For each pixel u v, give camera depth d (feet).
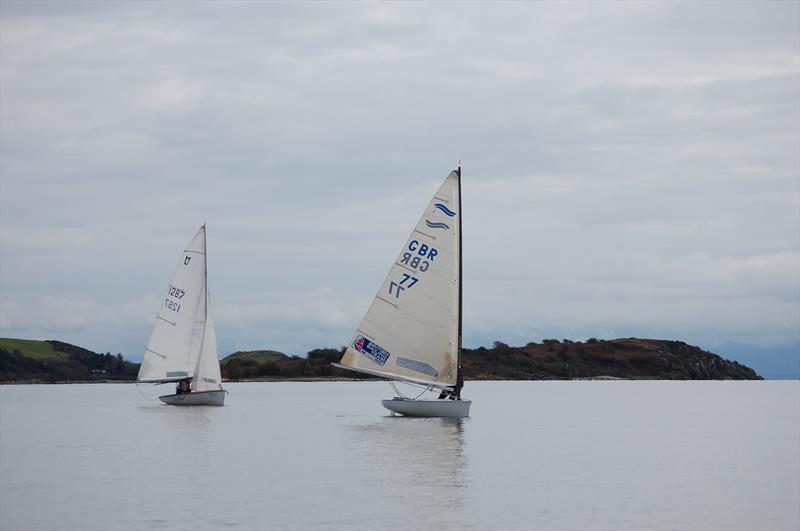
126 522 134.21
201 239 362.53
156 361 362.94
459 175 283.38
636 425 312.91
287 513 139.74
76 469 187.73
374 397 520.42
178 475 177.68
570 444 240.53
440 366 285.43
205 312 363.76
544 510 142.82
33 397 549.54
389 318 286.46
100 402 472.44
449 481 170.19
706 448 233.14
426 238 284.61
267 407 407.03
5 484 167.84
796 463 201.46
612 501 150.82
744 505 147.95
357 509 142.82
